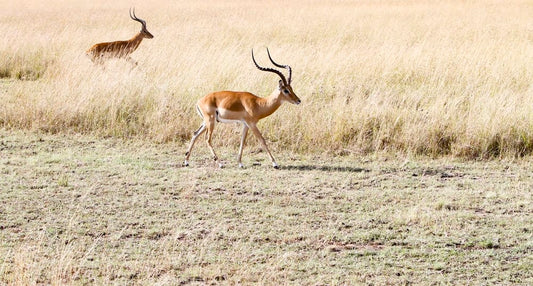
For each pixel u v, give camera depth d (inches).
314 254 642.2
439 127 1053.8
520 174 932.0
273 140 1078.4
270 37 2190.0
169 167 949.8
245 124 949.8
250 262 621.3
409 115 1101.7
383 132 1055.0
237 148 1059.9
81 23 2699.3
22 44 1790.1
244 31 2285.9
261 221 730.2
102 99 1178.6
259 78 1365.7
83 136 1112.8
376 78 1432.1
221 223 721.6
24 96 1298.0
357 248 660.1
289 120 1093.8
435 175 925.2
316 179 895.1
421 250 653.3
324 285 574.6
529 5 3506.4
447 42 1907.0
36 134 1116.5
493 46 1737.2
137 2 4515.3
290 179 893.2
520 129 1042.7
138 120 1149.7
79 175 894.4
